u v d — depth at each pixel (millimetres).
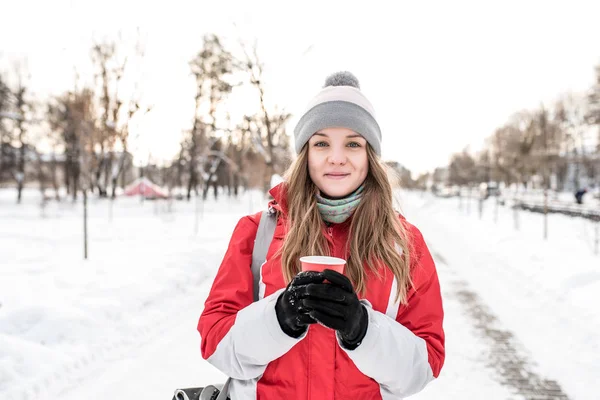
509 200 30828
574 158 50562
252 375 1214
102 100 25516
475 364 4156
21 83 34719
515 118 41062
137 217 23266
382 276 1312
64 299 5484
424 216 23953
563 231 14141
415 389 1192
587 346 4488
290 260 1296
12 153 37562
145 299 5820
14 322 4484
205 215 24781
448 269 8805
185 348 4355
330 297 981
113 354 4148
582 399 3492
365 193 1388
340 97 1334
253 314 1135
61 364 3795
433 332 1315
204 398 1446
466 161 68625
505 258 9547
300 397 1225
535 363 4168
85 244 8969
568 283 6629
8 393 3266
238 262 1364
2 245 11633
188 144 33125
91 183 38656
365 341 1061
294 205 1377
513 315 5684
